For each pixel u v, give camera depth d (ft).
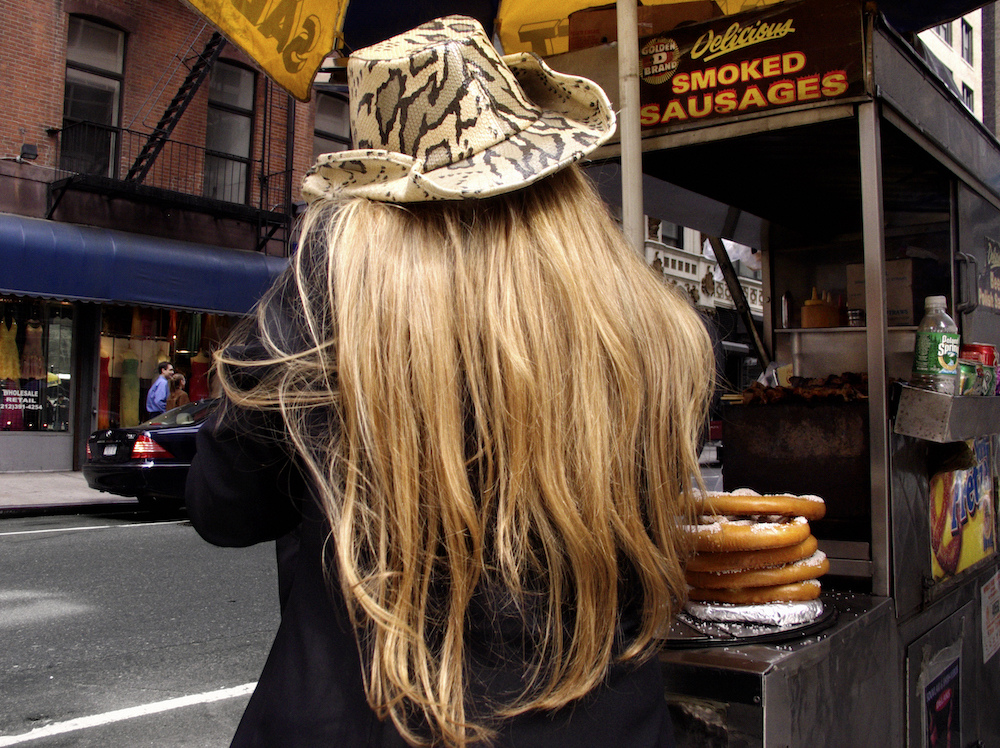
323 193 2.72
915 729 5.72
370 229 2.43
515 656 2.29
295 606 2.49
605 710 2.44
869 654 4.96
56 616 14.48
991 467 8.07
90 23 37.32
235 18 6.43
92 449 26.89
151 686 11.13
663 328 2.65
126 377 39.65
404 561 2.18
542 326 2.32
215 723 9.89
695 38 6.40
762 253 9.56
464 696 2.24
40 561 19.25
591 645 2.28
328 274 2.38
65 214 36.17
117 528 24.59
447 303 2.33
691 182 8.09
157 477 25.64
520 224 2.46
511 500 2.21
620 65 5.94
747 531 4.46
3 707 10.30
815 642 4.33
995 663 7.82
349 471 2.23
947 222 7.66
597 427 2.31
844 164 7.40
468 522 2.20
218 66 41.45
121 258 36.50
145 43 38.65
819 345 8.84
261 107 42.70
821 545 5.83
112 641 13.12
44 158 35.65
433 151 2.53
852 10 5.65
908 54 6.24
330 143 45.83
